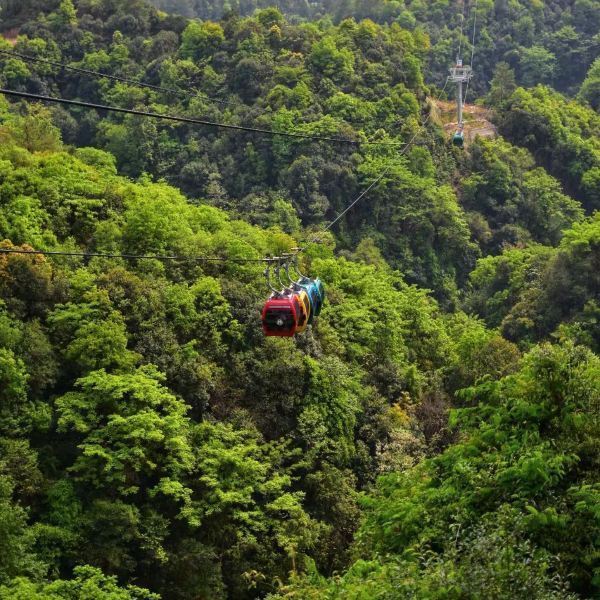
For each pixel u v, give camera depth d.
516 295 58.28
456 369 43.34
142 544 27.06
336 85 72.25
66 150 50.22
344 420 34.72
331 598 14.38
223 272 39.16
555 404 16.84
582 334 49.34
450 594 12.14
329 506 31.94
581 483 15.41
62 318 31.02
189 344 32.88
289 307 20.17
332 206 64.69
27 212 35.53
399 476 19.23
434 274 65.50
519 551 13.33
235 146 67.75
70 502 27.12
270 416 33.53
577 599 12.92
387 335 42.19
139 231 37.53
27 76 71.94
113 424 28.06
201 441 30.72
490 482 15.54
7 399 28.08
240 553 28.77
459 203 71.50
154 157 67.25
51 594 22.67
